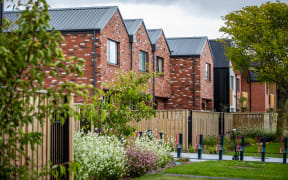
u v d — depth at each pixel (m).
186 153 17.44
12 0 5.04
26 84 4.70
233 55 25.33
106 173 9.32
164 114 19.45
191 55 28.28
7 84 5.00
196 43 29.58
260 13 23.88
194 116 19.62
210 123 21.92
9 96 4.84
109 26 20.28
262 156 14.88
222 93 34.25
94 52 19.38
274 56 23.94
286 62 23.02
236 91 37.28
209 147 18.59
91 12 21.08
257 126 25.66
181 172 11.01
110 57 20.77
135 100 11.47
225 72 34.25
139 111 11.56
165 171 11.16
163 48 27.33
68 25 19.97
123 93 11.30
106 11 20.75
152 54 25.55
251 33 23.81
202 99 30.02
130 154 10.65
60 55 4.73
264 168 12.41
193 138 19.39
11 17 21.27
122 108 11.07
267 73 24.95
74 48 19.69
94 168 9.02
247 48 24.78
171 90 28.81
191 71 28.36
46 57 4.62
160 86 26.86
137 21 23.81
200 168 11.84
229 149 19.53
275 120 28.48
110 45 20.77
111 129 11.24
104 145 9.76
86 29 19.36
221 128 23.66
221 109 34.16
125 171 10.19
